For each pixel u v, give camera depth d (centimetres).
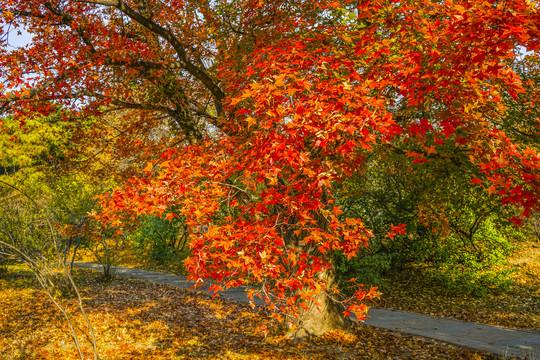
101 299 1403
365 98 389
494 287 1441
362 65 537
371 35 529
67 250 1415
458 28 362
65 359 789
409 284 1522
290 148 373
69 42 857
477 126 431
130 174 1088
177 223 2248
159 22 945
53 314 1174
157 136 1385
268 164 395
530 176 381
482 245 1593
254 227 409
